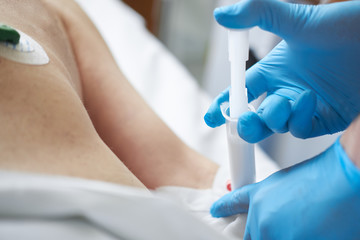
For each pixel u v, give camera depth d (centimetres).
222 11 39
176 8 140
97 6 89
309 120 43
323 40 43
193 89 74
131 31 83
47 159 36
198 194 52
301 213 39
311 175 39
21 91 39
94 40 60
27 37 44
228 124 43
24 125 37
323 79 45
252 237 42
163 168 54
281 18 42
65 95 41
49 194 29
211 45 97
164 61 78
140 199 30
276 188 41
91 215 29
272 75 48
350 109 45
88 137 40
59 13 59
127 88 58
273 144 82
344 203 37
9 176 29
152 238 30
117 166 39
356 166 37
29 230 28
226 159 64
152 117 56
